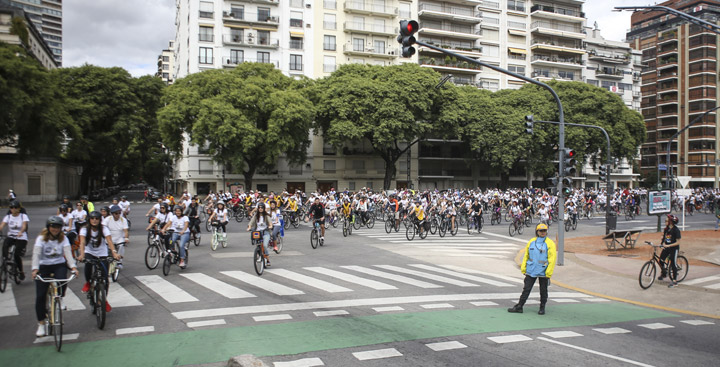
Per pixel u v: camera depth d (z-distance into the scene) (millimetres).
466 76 61500
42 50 71312
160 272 12023
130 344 6438
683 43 78312
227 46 50375
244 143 37688
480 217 23672
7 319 7836
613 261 14984
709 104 75625
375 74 45219
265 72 43344
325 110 42594
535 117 48656
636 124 52531
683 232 24188
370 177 56375
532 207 33062
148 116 51156
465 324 7652
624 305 9820
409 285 10930
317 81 46281
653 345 6812
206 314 7980
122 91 47625
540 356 6152
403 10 58312
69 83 45906
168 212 13648
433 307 8789
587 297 10648
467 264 14844
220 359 5848
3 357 5961
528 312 8758
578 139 48375
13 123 33281
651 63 84812
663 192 24266
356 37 55938
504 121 47312
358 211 25562
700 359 6199
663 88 80812
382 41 57156
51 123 34312
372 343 6523
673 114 78750
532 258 8664
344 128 41000
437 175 60594
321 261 14367
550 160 53469
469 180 62781
